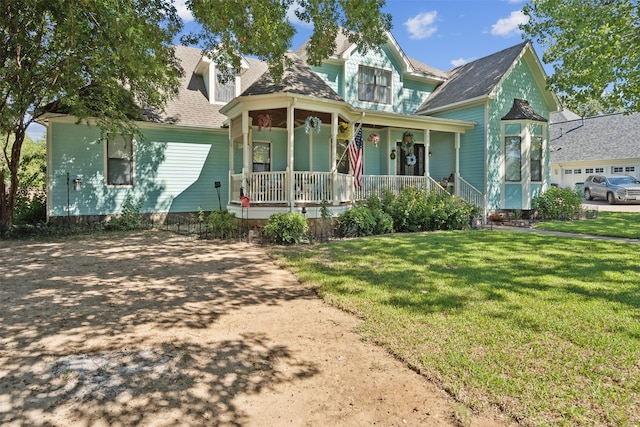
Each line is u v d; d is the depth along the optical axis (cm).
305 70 1199
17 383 278
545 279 545
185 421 238
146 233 1138
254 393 271
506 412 241
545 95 1630
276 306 458
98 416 241
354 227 1032
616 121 2755
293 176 1038
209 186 1478
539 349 322
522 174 1482
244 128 1070
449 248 814
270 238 939
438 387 274
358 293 489
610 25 1266
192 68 1652
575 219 1431
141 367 304
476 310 417
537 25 1543
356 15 789
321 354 331
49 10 917
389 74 1622
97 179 1280
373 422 238
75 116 1134
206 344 350
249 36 747
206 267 665
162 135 1391
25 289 524
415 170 1644
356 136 1161
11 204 1105
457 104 1509
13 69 946
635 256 708
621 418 230
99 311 436
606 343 329
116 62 943
